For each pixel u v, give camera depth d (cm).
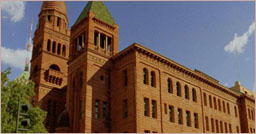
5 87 3606
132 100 4059
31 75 6297
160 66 4612
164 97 4472
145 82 4334
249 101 6825
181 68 4966
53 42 6494
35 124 3838
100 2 5241
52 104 5744
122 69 4469
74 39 5003
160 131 4184
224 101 6056
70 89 4697
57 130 4369
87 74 4275
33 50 6706
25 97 4031
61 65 6334
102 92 4397
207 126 5256
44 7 6762
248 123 6444
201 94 5359
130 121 3978
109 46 5006
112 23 5100
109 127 4275
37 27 6881
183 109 4778
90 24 4641
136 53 4288
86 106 4084
